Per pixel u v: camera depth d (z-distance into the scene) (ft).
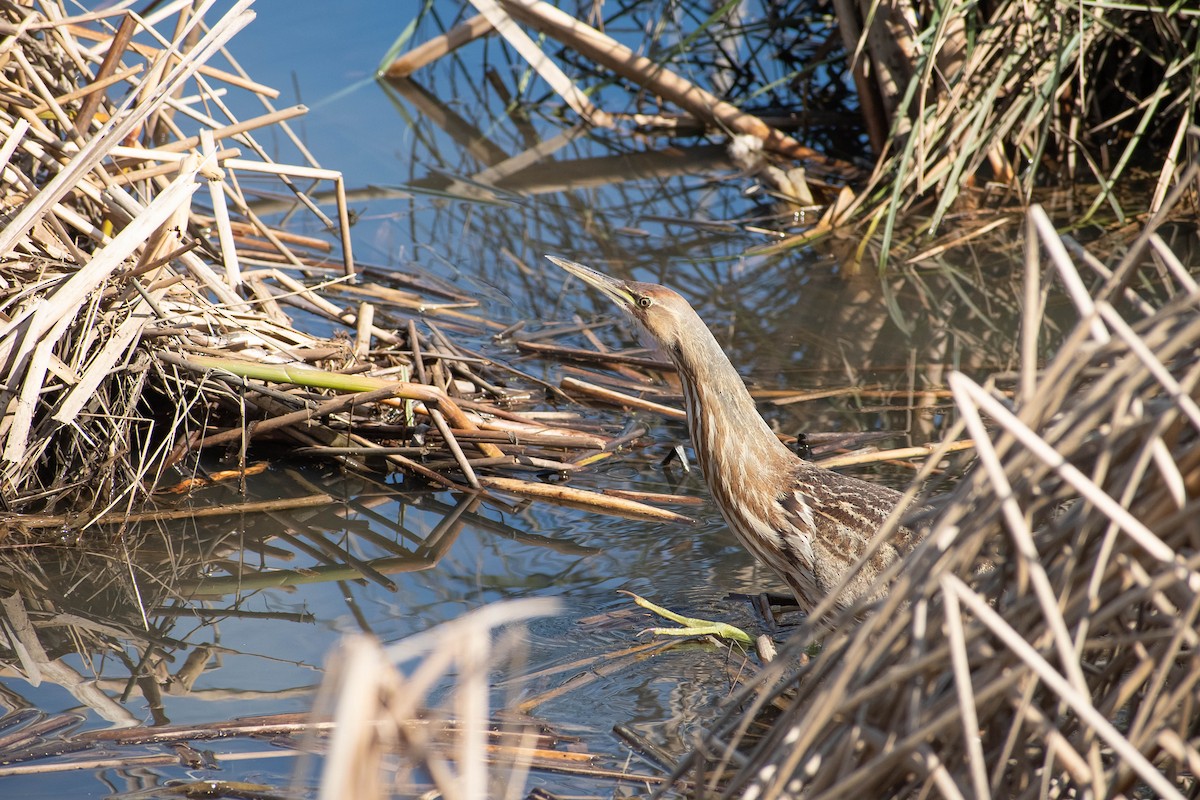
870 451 22.43
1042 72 31.35
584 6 40.93
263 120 23.72
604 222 33.19
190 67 21.43
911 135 29.22
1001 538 10.09
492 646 17.37
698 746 10.74
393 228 32.45
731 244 31.83
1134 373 8.66
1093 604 8.80
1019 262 29.81
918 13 33.14
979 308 28.14
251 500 21.33
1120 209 30.40
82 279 19.74
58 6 24.26
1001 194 32.86
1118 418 8.78
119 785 13.94
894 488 21.24
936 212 30.78
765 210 33.47
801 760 9.87
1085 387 10.66
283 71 39.32
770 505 18.40
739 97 39.19
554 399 25.39
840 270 30.25
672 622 18.16
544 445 23.40
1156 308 26.66
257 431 22.12
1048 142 33.42
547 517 21.36
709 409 18.90
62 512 20.31
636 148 37.37
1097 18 30.76
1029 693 8.87
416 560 19.86
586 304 29.55
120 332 20.77
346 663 7.51
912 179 31.42
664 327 19.52
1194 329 8.52
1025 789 9.64
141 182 24.72
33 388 19.45
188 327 22.24
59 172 20.54
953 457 22.25
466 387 24.94
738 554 20.29
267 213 32.76
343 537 20.48
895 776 9.55
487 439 22.85
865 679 9.63
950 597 8.53
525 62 41.45
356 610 18.35
